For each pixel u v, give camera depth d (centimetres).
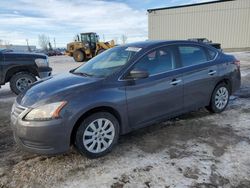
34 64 770
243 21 3022
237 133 400
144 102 370
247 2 2942
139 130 422
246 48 3041
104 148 340
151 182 279
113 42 2423
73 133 322
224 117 475
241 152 338
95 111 330
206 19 3244
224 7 3100
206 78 451
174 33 3488
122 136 401
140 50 385
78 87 327
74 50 2375
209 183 274
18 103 329
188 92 427
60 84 348
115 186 275
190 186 270
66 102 304
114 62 385
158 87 382
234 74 508
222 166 305
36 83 383
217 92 483
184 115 490
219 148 351
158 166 311
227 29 3144
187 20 3359
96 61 429
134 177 290
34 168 314
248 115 484
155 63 390
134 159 330
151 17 3609
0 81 726
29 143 306
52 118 296
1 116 532
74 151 354
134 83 358
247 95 644
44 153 304
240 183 272
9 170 311
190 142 373
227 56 509
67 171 306
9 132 437
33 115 298
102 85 336
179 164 313
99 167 314
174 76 403
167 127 432
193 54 446
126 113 354
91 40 2325
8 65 729
